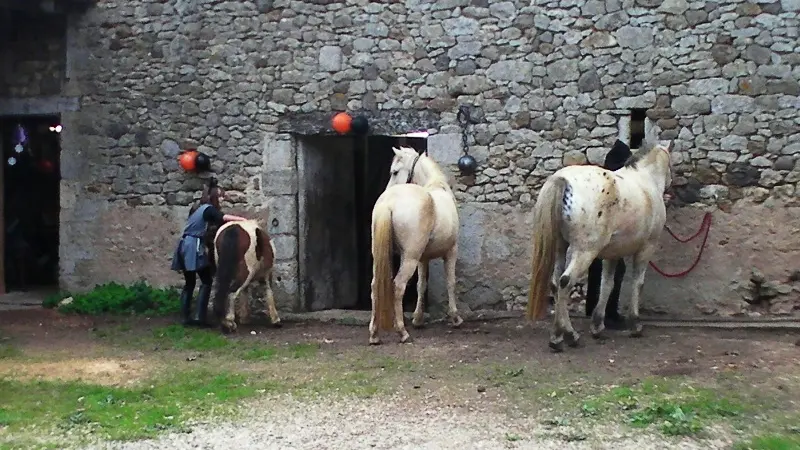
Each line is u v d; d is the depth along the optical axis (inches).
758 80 323.3
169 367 261.1
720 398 208.2
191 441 183.0
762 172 323.0
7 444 182.4
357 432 187.6
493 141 349.4
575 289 339.6
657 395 211.9
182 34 384.2
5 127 448.5
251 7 374.6
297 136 374.9
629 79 335.3
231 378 243.3
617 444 175.8
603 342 282.4
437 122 355.3
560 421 191.8
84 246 399.9
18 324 347.3
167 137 387.5
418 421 195.2
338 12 365.1
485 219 350.6
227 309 321.7
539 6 343.9
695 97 328.8
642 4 333.4
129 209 393.7
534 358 259.8
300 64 369.7
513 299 348.5
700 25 327.9
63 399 220.5
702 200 328.8
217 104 380.2
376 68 361.4
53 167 471.8
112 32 393.7
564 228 259.8
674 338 287.7
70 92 400.2
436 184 315.3
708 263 328.2
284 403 213.8
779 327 301.3
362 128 358.9
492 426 190.1
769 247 322.7
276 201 371.9
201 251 327.9
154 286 390.3
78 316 365.4
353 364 259.3
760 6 322.3
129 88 392.5
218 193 346.3
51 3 385.1
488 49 349.4
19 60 407.8
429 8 355.3
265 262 330.6
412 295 430.3
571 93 341.4
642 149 293.4
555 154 343.3
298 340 306.0
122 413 205.8
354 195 425.1
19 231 459.2
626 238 272.8
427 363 257.6
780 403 203.9
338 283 407.5
